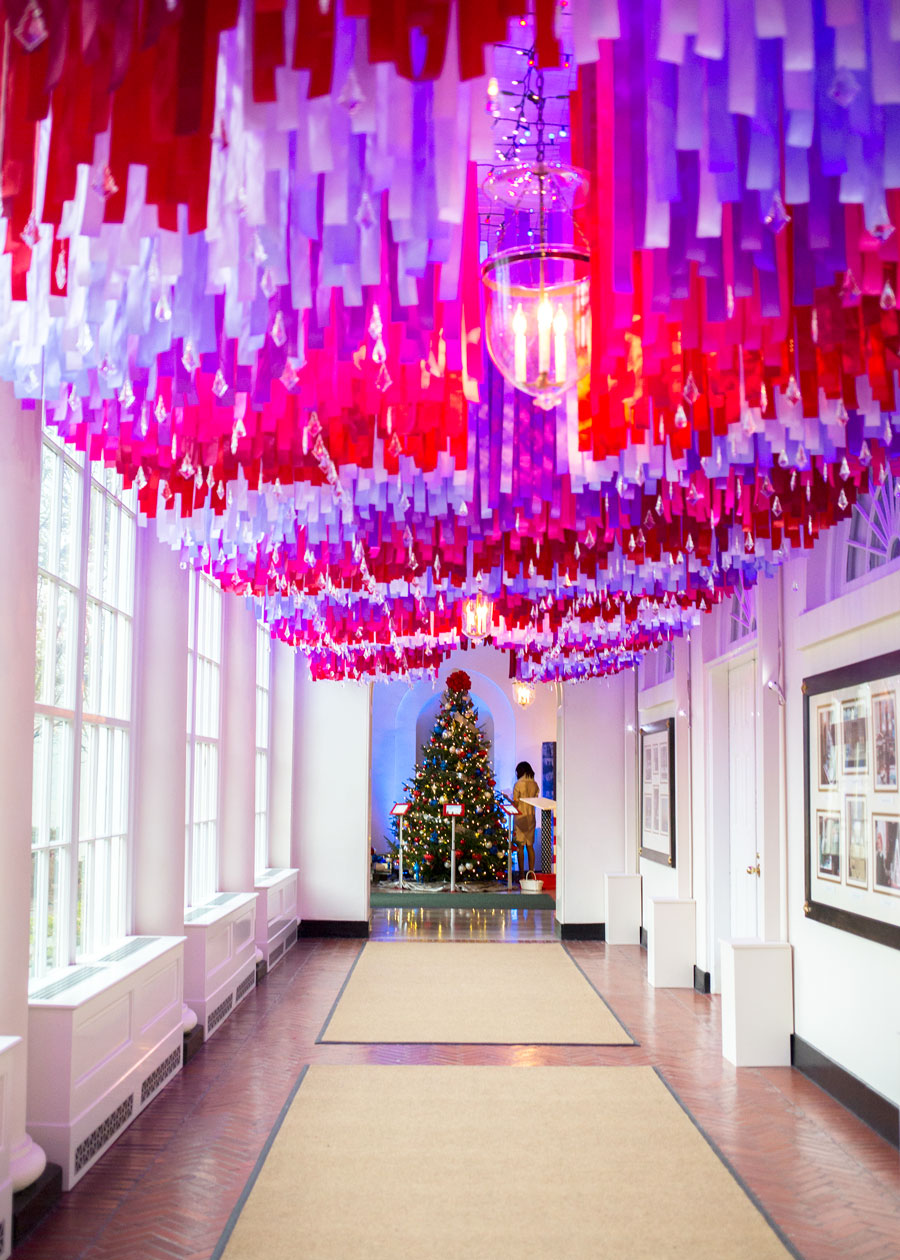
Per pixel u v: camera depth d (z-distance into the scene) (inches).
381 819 791.7
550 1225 161.3
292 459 115.6
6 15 59.6
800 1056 257.4
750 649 305.9
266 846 475.8
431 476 116.5
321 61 58.4
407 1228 159.6
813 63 59.9
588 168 76.7
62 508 202.7
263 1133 205.9
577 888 494.6
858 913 217.5
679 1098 233.5
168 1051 241.0
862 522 228.2
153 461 130.2
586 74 76.7
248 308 79.2
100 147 64.0
